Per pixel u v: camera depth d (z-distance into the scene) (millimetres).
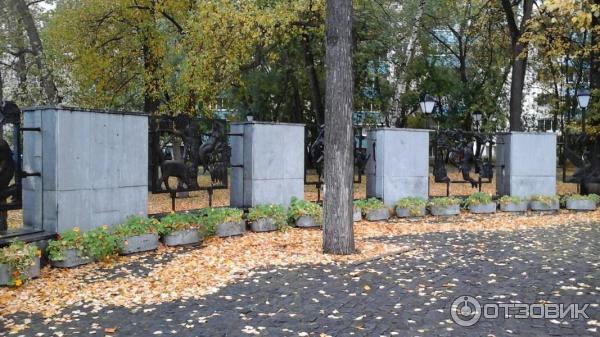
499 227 12656
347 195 9195
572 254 9219
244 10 17156
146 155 10336
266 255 9039
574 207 16016
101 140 9359
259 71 27578
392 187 14359
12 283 6891
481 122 32969
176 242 9672
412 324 5449
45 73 21281
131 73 22031
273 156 12469
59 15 20781
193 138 11539
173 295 6594
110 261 8484
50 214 8625
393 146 14344
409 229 12227
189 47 18641
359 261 8539
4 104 8305
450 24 33812
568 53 19812
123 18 21016
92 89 22000
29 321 5605
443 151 16281
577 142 17906
